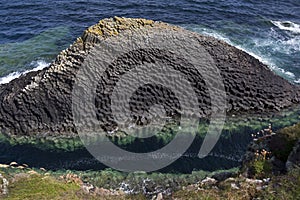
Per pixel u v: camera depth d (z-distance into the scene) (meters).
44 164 27.36
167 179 25.34
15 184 20.17
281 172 19.33
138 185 24.81
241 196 17.69
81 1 54.53
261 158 20.23
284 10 52.72
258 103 33.00
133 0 54.78
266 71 36.16
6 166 26.72
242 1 55.06
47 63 40.28
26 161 27.66
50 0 54.69
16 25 48.31
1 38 45.41
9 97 32.53
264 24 48.62
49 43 44.44
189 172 26.09
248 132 30.33
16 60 40.47
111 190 23.31
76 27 48.19
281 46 43.41
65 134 29.95
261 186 18.16
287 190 17.41
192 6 53.09
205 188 19.44
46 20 49.66
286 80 36.16
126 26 36.94
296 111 32.94
